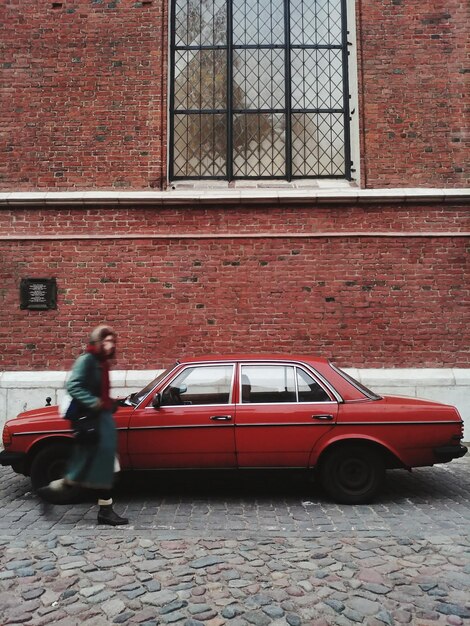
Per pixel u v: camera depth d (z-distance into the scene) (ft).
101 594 11.27
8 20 30.45
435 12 30.50
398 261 29.04
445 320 28.71
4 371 28.45
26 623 10.15
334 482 17.76
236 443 17.61
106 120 29.89
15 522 16.01
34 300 28.78
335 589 11.50
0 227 29.14
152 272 29.04
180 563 12.88
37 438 17.94
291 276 29.01
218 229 29.30
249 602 10.91
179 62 31.96
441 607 10.69
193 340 28.71
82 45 30.32
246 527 15.49
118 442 17.58
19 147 29.71
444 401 27.89
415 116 29.96
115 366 28.53
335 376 18.34
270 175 31.35
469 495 18.93
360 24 30.55
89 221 29.22
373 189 29.32
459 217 29.27
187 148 31.50
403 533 15.01
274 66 32.04
